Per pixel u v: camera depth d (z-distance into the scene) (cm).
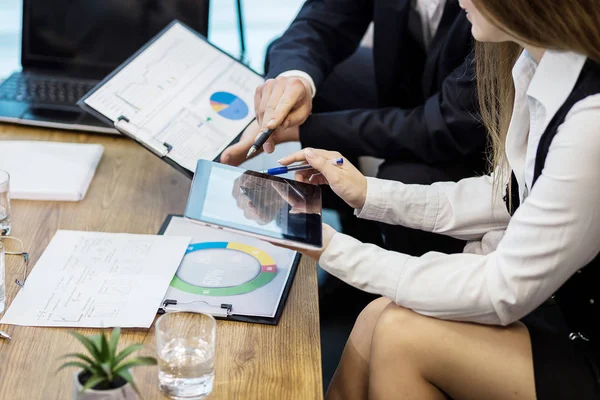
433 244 195
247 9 434
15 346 125
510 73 142
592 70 119
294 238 130
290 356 128
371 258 134
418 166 199
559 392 126
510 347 129
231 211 133
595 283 137
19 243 152
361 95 246
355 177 152
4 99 206
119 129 171
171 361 115
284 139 198
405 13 204
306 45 207
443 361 129
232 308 138
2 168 175
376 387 133
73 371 122
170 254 150
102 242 153
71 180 173
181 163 170
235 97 183
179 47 188
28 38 225
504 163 148
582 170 116
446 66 196
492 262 126
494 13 119
